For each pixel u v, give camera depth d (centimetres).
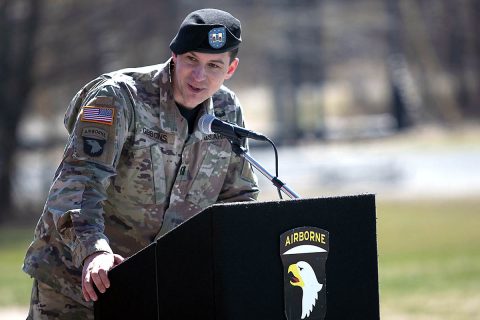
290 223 852
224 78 1014
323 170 8262
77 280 1006
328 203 870
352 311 884
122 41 7206
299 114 13438
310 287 860
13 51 6669
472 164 8712
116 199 1021
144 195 1020
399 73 13588
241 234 828
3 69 6619
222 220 820
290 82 12812
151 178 1016
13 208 6631
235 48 1002
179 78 998
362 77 15850
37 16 6669
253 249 834
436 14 14238
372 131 13125
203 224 827
